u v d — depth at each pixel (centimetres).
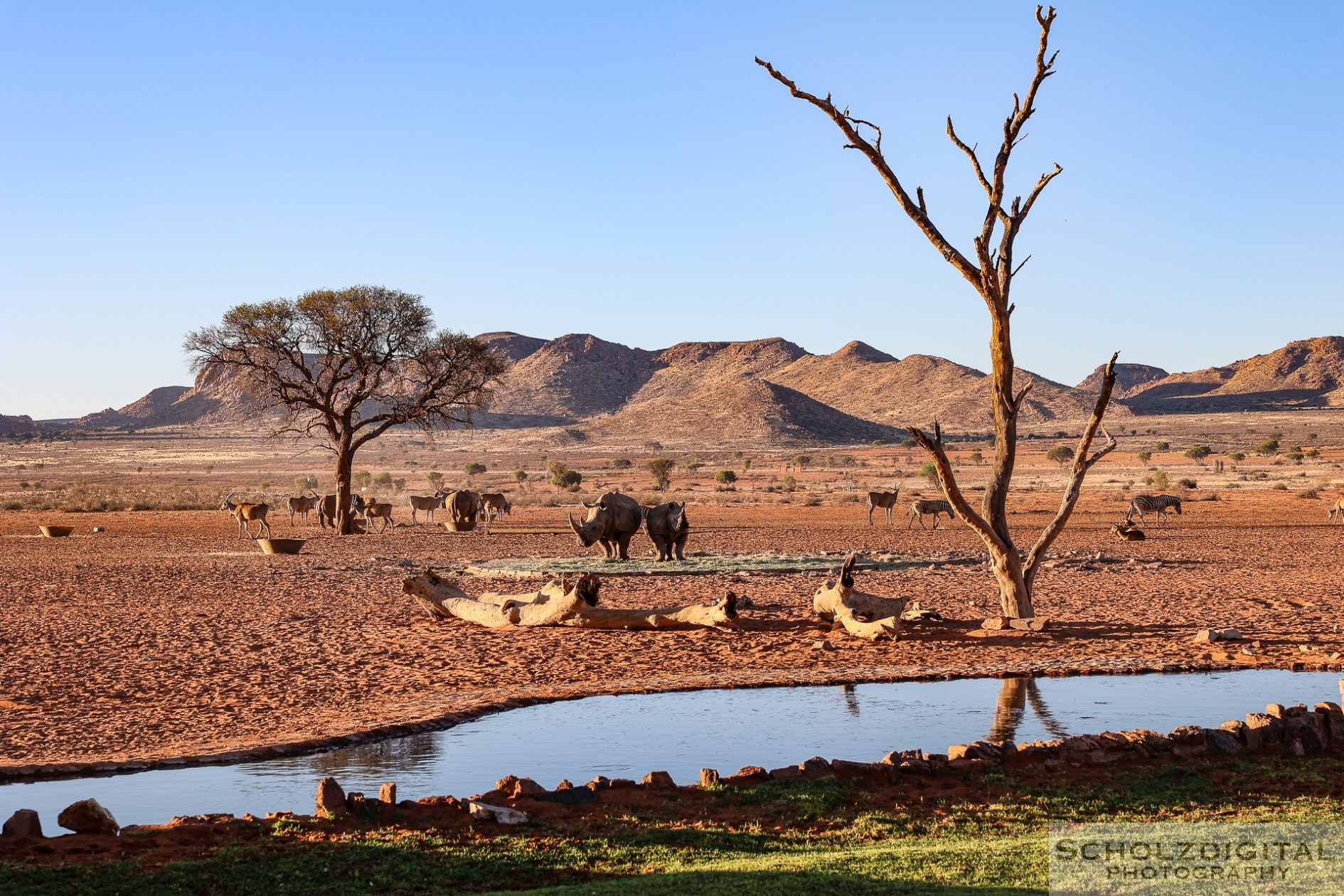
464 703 1305
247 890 704
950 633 1852
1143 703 1312
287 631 1942
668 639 1833
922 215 1948
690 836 818
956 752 1016
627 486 10631
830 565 3045
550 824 841
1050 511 5788
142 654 1706
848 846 803
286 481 12344
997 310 1934
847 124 1927
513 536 4662
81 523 5572
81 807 814
